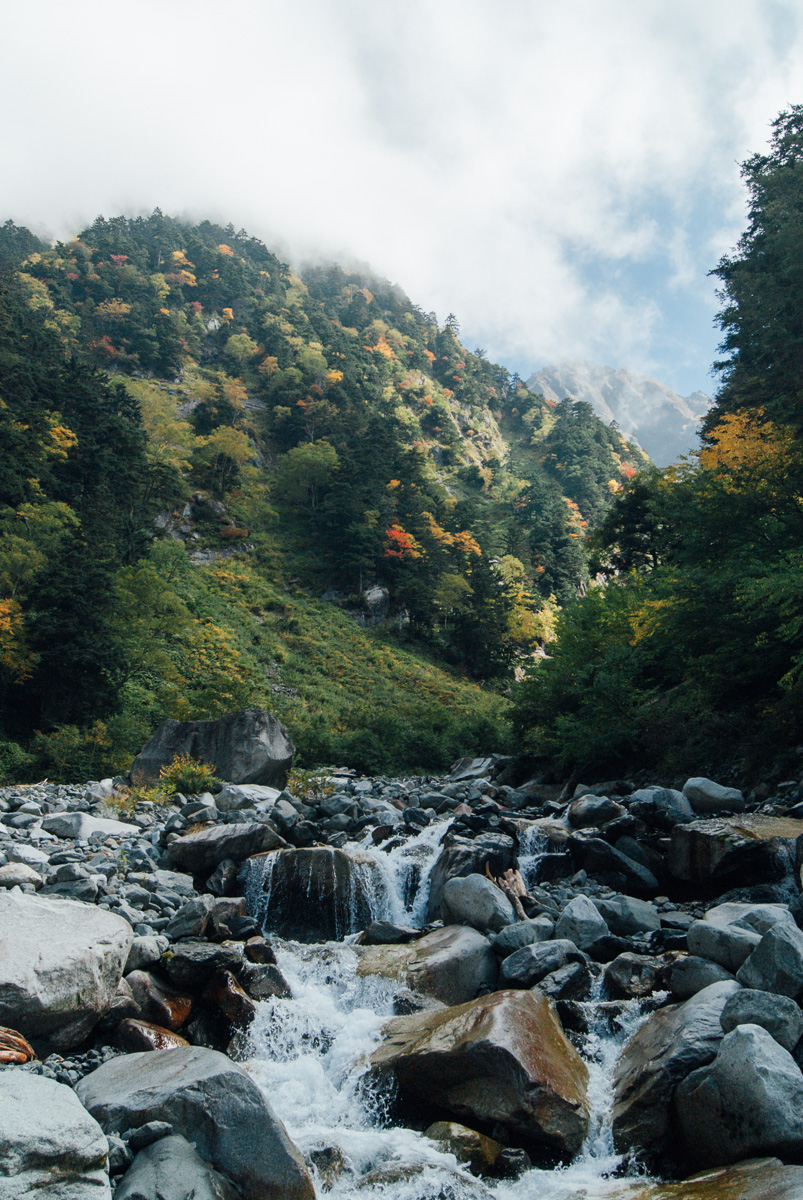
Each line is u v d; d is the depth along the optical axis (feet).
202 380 396.37
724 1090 14.26
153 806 40.50
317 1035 19.92
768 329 86.22
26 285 382.83
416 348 594.24
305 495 279.08
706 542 46.42
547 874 31.78
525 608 260.83
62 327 369.30
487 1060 16.22
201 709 98.89
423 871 30.50
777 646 41.11
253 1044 19.40
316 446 285.02
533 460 556.92
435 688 165.99
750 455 72.49
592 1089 16.72
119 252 494.18
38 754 70.79
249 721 49.52
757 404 93.86
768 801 34.55
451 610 229.66
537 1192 14.15
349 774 69.26
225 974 20.75
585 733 50.24
